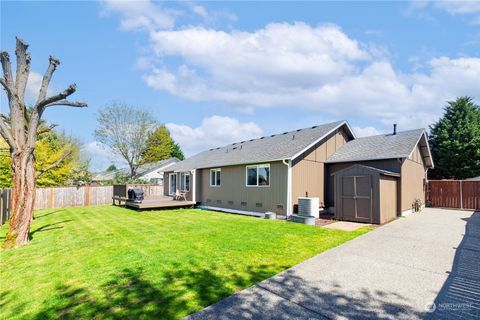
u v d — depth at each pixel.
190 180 19.42
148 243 7.51
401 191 12.38
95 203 21.48
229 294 4.21
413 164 14.52
